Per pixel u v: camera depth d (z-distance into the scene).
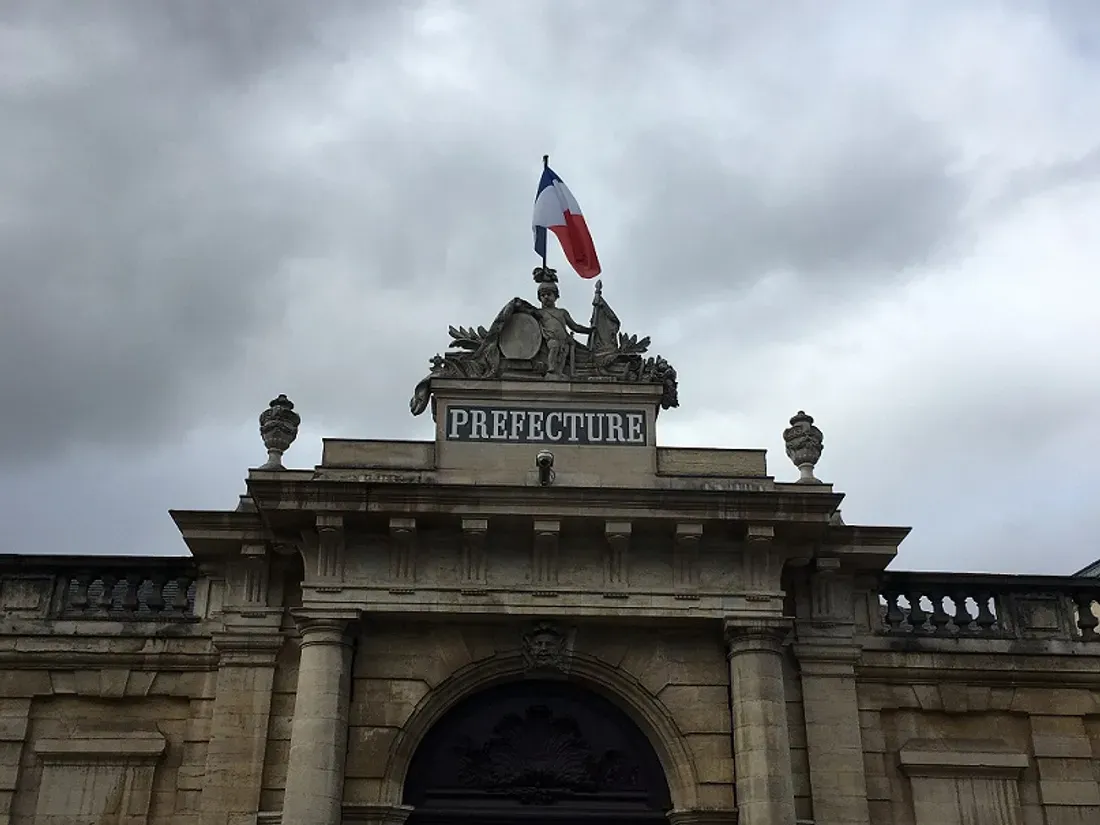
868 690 20.78
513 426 20.70
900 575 21.62
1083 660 21.25
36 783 19.62
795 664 20.53
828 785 19.61
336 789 18.39
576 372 21.53
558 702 20.41
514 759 19.94
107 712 20.23
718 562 20.05
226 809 18.83
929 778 20.27
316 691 18.70
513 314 21.84
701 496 19.33
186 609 20.92
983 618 21.55
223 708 19.55
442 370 21.19
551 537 19.41
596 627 20.05
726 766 19.28
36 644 20.39
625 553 19.86
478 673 19.83
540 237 24.28
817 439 20.86
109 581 21.09
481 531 19.33
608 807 19.67
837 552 20.56
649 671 19.89
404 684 19.56
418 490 19.16
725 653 20.03
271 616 20.16
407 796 19.47
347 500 19.17
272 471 19.61
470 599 19.44
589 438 20.72
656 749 19.95
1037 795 20.41
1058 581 21.80
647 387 21.06
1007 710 20.94
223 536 20.36
